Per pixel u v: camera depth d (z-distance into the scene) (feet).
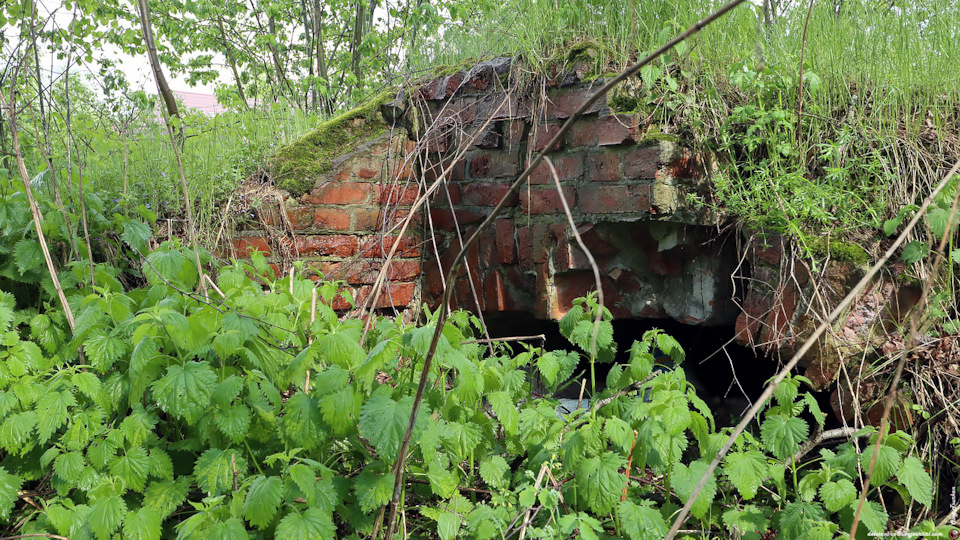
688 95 8.19
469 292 10.36
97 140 10.46
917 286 6.65
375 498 5.32
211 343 6.10
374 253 10.73
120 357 6.11
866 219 7.12
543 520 6.13
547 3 9.66
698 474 5.51
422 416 5.23
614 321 9.91
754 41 8.56
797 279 7.04
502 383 6.37
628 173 7.99
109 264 8.60
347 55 24.14
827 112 7.85
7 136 10.05
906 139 7.35
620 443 5.45
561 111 8.75
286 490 5.24
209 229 9.77
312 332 6.57
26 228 7.42
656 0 8.94
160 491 5.73
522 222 9.39
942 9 8.56
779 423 5.63
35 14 7.59
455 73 10.50
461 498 6.05
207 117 12.44
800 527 5.31
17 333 6.66
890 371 6.63
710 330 9.02
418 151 10.23
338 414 5.19
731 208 7.72
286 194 10.23
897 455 5.26
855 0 9.02
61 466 5.48
